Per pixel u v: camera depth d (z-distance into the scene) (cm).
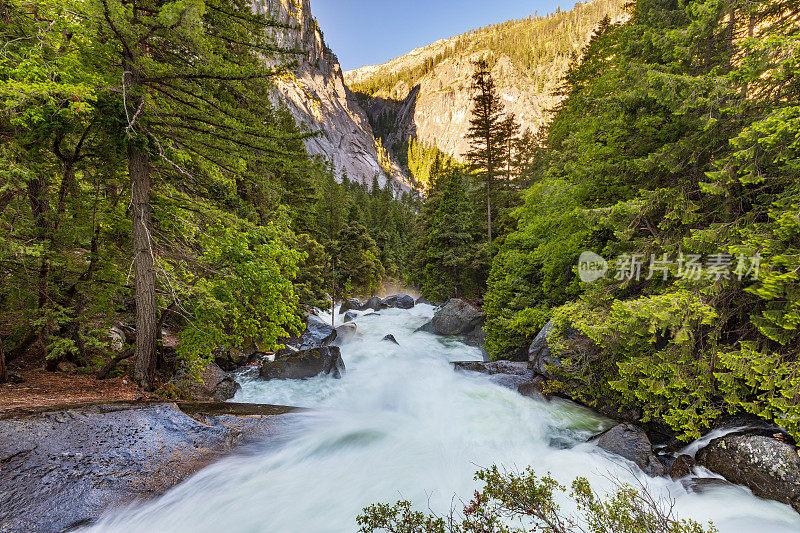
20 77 544
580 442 765
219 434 660
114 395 762
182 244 929
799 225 480
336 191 5781
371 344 1841
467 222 2697
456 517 517
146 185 824
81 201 895
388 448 733
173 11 568
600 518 317
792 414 512
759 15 723
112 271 933
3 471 445
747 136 535
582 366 923
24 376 841
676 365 670
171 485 530
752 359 550
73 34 651
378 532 476
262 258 908
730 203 679
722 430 665
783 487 507
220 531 479
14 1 586
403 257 5503
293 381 1183
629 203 771
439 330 2086
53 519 425
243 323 972
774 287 484
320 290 2919
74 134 810
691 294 646
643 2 1036
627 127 874
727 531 480
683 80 649
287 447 692
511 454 729
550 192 1197
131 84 693
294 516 516
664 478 617
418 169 19375
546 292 1395
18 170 648
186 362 1027
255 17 879
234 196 1136
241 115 858
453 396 1050
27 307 887
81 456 508
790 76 567
